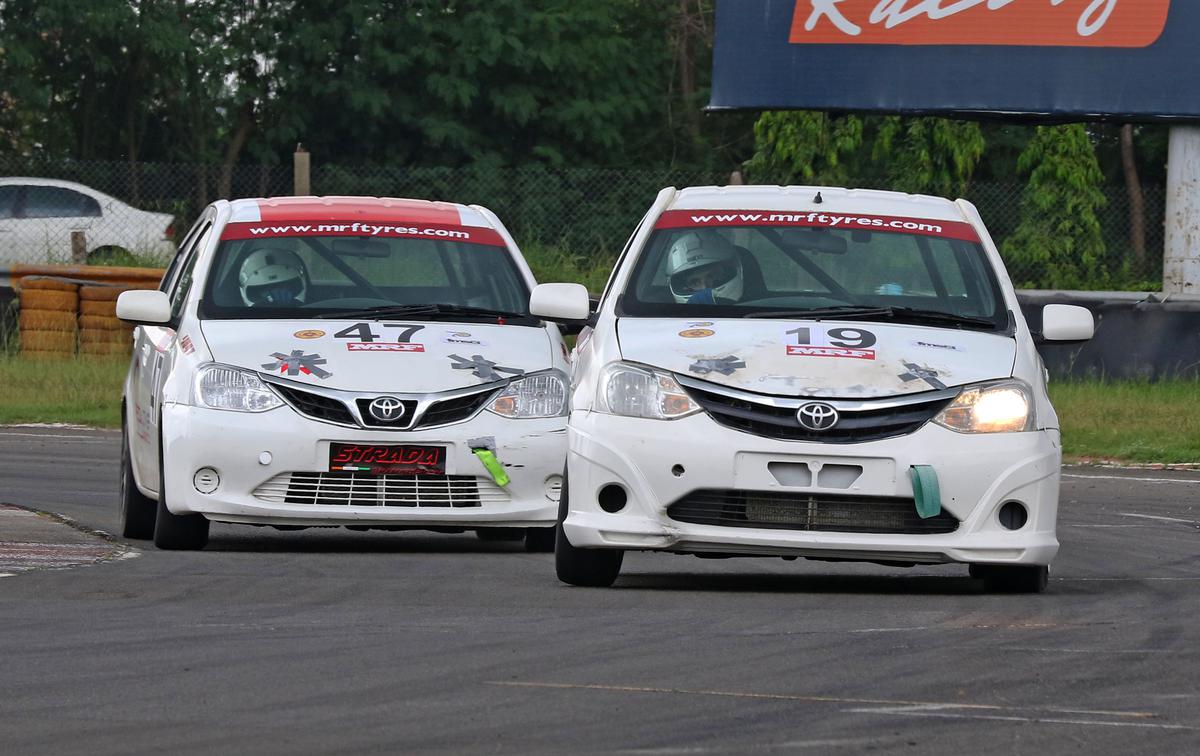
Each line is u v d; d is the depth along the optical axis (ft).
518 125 402.52
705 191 91.50
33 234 280.92
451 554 95.81
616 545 76.59
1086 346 212.64
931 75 248.73
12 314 228.22
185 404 93.04
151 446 97.91
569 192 273.75
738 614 71.56
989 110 246.88
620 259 89.15
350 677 57.21
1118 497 137.08
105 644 63.16
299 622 68.64
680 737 48.60
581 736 48.70
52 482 131.54
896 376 77.41
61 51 383.86
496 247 107.55
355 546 99.91
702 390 76.95
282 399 92.53
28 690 54.95
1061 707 53.06
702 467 75.77
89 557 89.81
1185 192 246.47
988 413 77.25
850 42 250.98
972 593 80.74
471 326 99.50
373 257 103.96
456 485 93.35
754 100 253.44
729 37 254.47
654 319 82.84
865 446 75.72
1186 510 128.36
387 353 94.94
